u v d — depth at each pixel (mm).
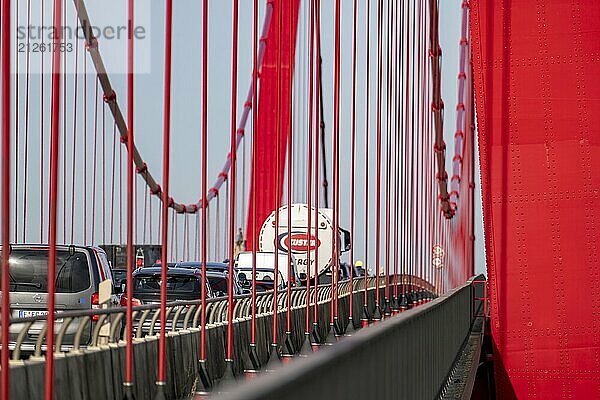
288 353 31938
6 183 13727
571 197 29078
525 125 29219
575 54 28938
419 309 14852
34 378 15156
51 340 14898
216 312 27281
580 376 29188
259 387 5070
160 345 19828
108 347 18219
